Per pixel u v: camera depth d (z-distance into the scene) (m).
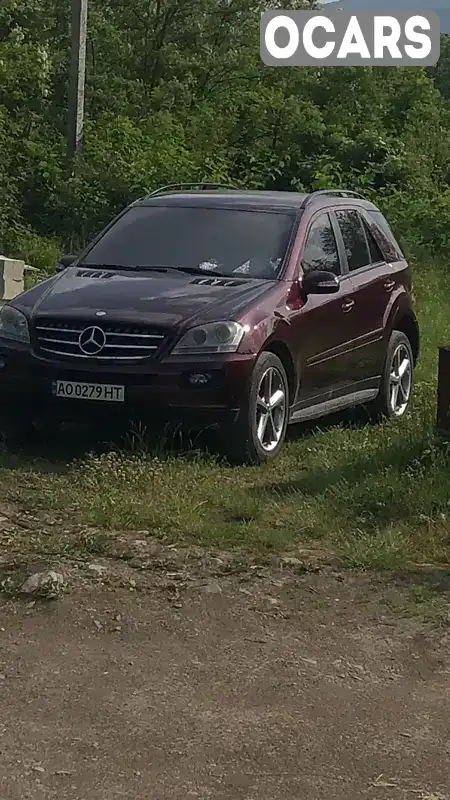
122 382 7.88
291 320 8.56
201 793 3.93
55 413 8.12
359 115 27.91
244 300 8.29
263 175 23.42
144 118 24.48
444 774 4.12
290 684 4.80
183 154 21.52
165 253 9.12
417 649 5.18
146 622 5.36
